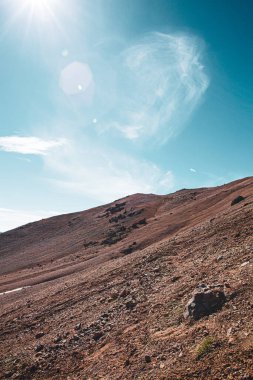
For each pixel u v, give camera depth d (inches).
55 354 697.0
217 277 695.7
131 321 696.4
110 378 510.3
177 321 586.6
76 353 666.2
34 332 915.4
